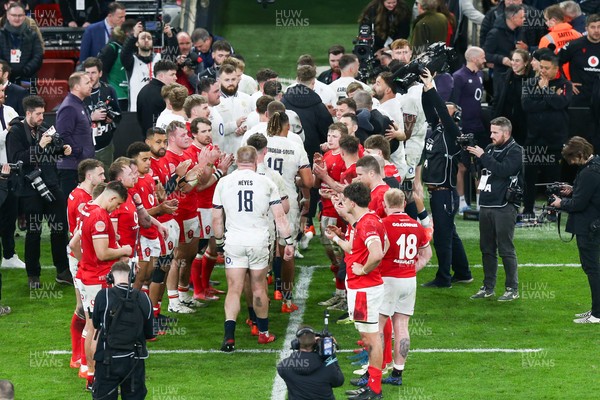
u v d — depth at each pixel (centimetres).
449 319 4553
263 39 9219
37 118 4912
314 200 5234
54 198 4997
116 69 6175
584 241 4428
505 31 6519
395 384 3809
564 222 6091
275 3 9775
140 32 6006
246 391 3753
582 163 4397
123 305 3306
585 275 5138
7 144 4922
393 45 5525
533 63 5934
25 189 4947
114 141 6056
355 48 5888
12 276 5275
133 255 4069
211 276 5231
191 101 4691
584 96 6238
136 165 4138
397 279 3738
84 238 3753
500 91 6088
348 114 4544
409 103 4950
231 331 4194
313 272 5247
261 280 4225
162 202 4322
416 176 5097
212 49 6038
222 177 4481
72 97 5097
